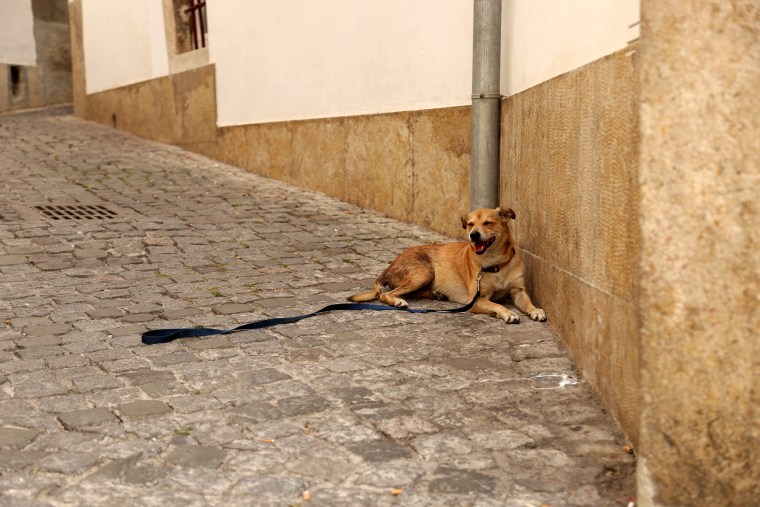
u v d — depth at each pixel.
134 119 16.59
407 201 9.49
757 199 2.72
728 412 2.77
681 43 2.72
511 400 4.18
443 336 5.42
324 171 11.13
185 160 13.70
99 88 18.09
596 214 4.23
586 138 4.46
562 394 4.27
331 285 6.94
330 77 10.81
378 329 5.59
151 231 8.66
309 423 3.86
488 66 7.39
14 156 13.12
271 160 12.36
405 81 9.33
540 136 5.80
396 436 3.70
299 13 11.30
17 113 19.42
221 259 7.72
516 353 5.02
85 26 18.47
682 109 2.72
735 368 2.76
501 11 7.43
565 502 3.06
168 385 4.40
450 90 8.55
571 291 4.89
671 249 2.75
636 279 3.48
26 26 19.84
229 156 13.47
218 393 4.27
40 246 7.87
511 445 3.59
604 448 3.56
